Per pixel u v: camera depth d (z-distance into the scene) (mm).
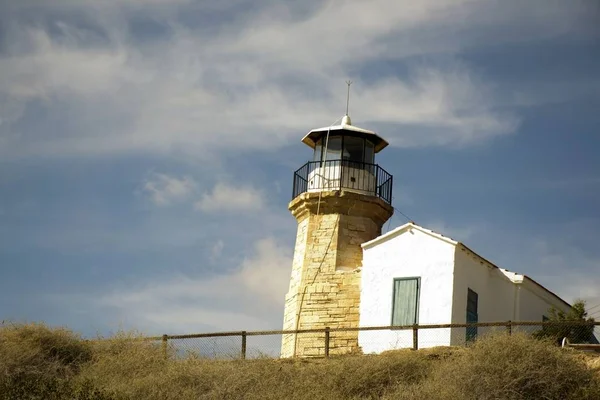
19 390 36188
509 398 35656
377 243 46844
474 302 45750
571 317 45156
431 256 45219
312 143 52438
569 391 35969
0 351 41344
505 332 38625
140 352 42656
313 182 50906
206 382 38719
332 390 38125
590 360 37719
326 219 50062
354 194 49906
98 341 44031
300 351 47156
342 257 49062
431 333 43906
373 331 45500
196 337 43031
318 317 47781
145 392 37812
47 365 41688
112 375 41094
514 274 47000
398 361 38938
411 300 45094
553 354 36781
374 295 46094
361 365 39031
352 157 51250
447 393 35812
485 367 36625
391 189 51594
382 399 36594
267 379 39188
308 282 48812
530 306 47469
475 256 46062
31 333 43062
